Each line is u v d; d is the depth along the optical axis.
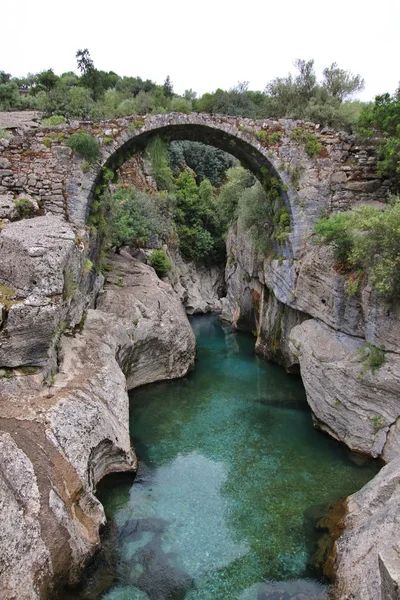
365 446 9.55
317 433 10.98
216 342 20.36
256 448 10.21
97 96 28.02
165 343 13.89
